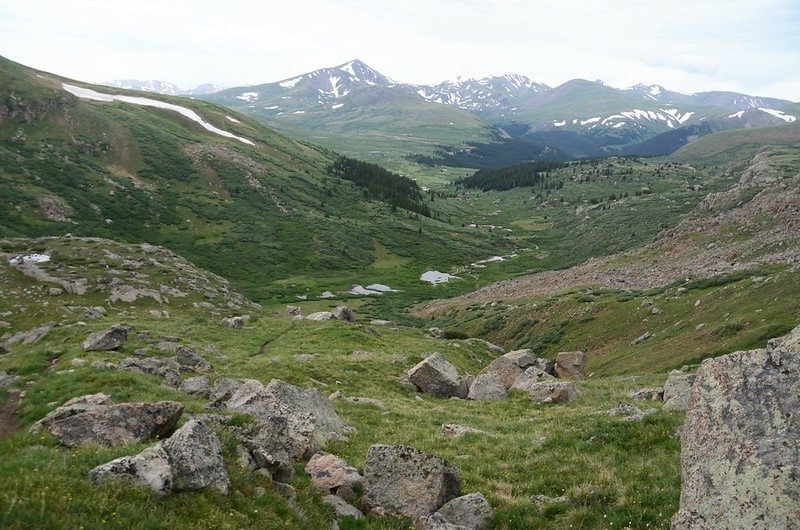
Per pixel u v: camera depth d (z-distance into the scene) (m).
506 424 25.61
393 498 15.31
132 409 15.74
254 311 84.31
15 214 143.00
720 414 12.41
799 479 10.31
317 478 16.41
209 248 170.38
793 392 11.85
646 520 13.40
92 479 10.87
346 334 58.81
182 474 11.77
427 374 37.81
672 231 138.12
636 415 20.86
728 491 10.94
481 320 107.56
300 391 23.33
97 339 36.62
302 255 183.38
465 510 14.70
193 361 35.97
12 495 9.27
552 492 16.17
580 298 93.94
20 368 28.20
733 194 168.62
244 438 15.51
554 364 45.59
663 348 57.59
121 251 91.69
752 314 53.09
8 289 69.75
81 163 184.88
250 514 12.00
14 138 182.12
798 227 94.69
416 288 167.12
